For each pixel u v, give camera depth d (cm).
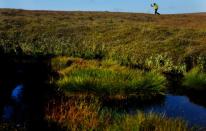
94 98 1495
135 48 4088
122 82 1590
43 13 7431
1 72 2031
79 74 1734
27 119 1142
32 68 2242
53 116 1117
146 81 1634
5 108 1313
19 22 6066
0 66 2183
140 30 5200
